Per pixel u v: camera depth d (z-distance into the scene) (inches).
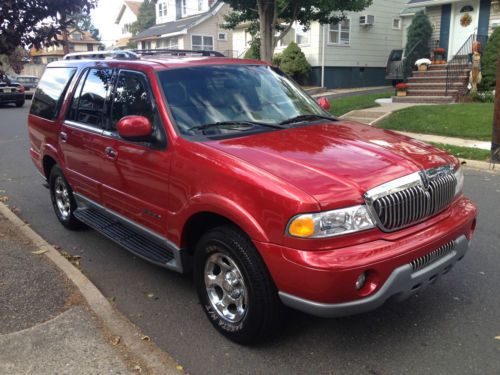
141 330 146.8
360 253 116.2
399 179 126.6
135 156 162.7
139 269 191.3
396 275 118.9
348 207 117.2
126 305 162.6
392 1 1079.0
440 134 473.1
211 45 1488.7
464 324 146.2
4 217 238.4
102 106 188.4
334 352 133.3
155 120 157.8
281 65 1002.7
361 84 1074.7
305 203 114.5
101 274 187.0
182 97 161.9
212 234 135.5
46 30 203.9
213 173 133.8
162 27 1616.6
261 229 121.0
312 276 113.5
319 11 701.3
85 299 152.1
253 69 188.2
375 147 143.7
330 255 114.9
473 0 766.5
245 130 155.8
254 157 133.2
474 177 330.6
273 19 618.2
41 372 118.5
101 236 228.7
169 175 148.5
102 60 201.0
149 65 171.3
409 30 846.5
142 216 165.9
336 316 117.2
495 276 177.6
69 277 166.6
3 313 144.3
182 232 147.2
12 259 181.9
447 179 140.7
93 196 198.2
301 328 144.7
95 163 189.0
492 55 664.4
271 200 119.0
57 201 239.6
